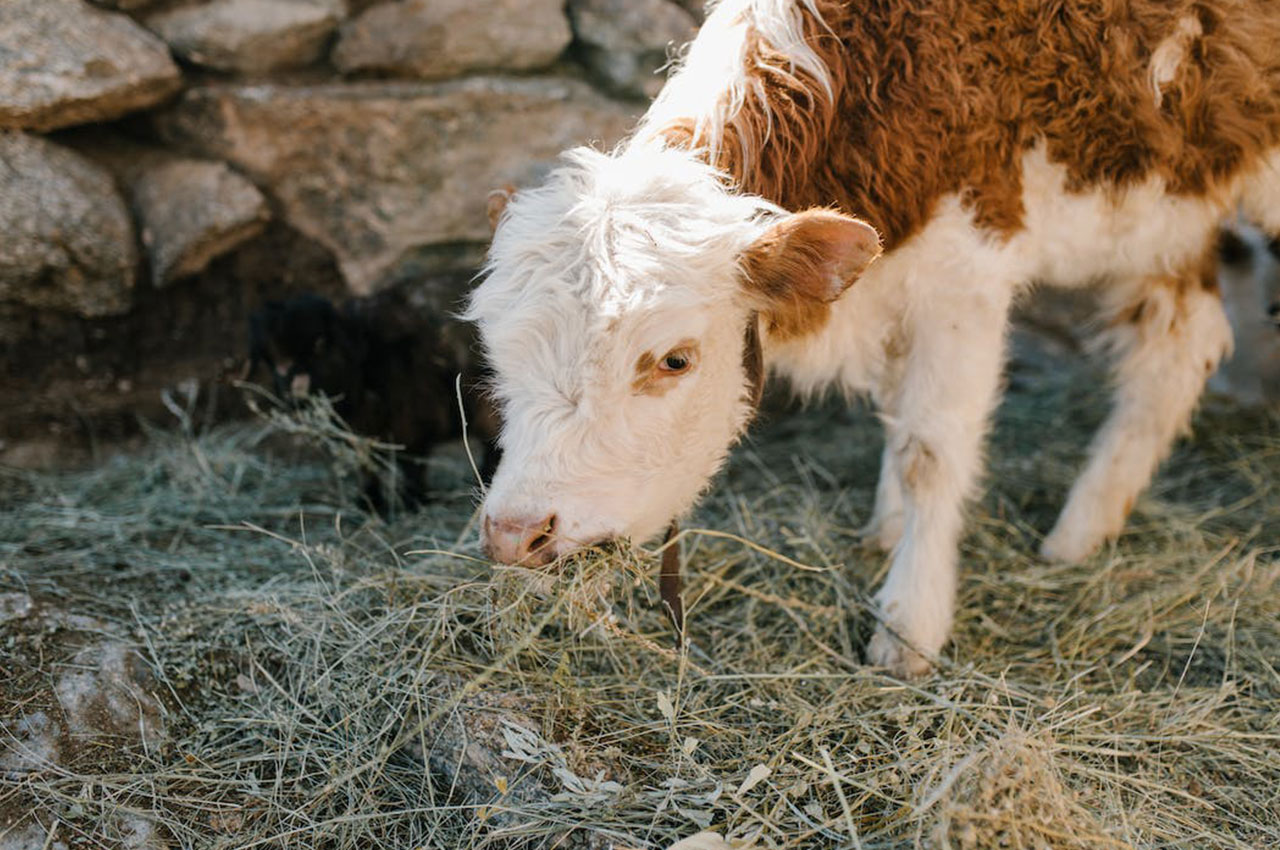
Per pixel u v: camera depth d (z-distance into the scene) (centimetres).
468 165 441
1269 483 397
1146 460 353
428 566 315
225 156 423
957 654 304
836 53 270
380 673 269
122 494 380
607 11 457
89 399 409
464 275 413
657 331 224
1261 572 335
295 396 352
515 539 220
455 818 242
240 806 241
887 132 271
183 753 252
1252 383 459
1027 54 280
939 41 272
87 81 388
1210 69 293
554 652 278
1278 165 312
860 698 274
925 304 291
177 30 416
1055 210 298
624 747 254
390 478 377
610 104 460
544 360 222
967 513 368
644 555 255
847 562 346
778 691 277
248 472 400
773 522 363
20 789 233
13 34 379
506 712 255
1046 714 259
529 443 223
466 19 436
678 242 228
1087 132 288
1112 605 322
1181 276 345
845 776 237
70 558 328
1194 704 278
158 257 408
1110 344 377
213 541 352
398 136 432
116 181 412
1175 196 304
